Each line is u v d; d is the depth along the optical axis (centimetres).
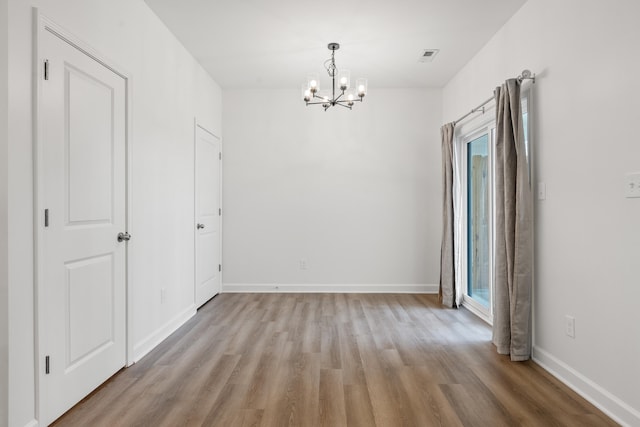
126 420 204
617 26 208
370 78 489
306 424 201
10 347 175
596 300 225
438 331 358
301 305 456
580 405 222
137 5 295
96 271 241
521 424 202
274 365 277
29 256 187
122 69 270
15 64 178
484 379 255
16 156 178
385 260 529
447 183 462
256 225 531
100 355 244
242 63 438
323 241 529
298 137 529
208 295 476
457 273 452
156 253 327
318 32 365
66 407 212
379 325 377
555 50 265
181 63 387
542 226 280
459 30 358
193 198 418
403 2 312
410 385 246
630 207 200
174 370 269
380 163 528
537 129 287
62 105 209
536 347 287
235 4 314
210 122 480
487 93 384
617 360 208
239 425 199
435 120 527
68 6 212
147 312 309
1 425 173
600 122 221
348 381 251
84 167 229
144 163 305
